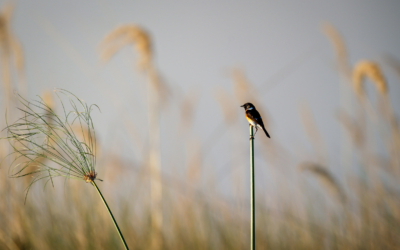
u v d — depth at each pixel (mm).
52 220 11047
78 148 4500
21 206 10727
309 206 12031
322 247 11539
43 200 11125
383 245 11328
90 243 11172
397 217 11469
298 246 11680
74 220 11367
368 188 11828
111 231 11664
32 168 6008
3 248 10328
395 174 11688
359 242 11438
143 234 11977
